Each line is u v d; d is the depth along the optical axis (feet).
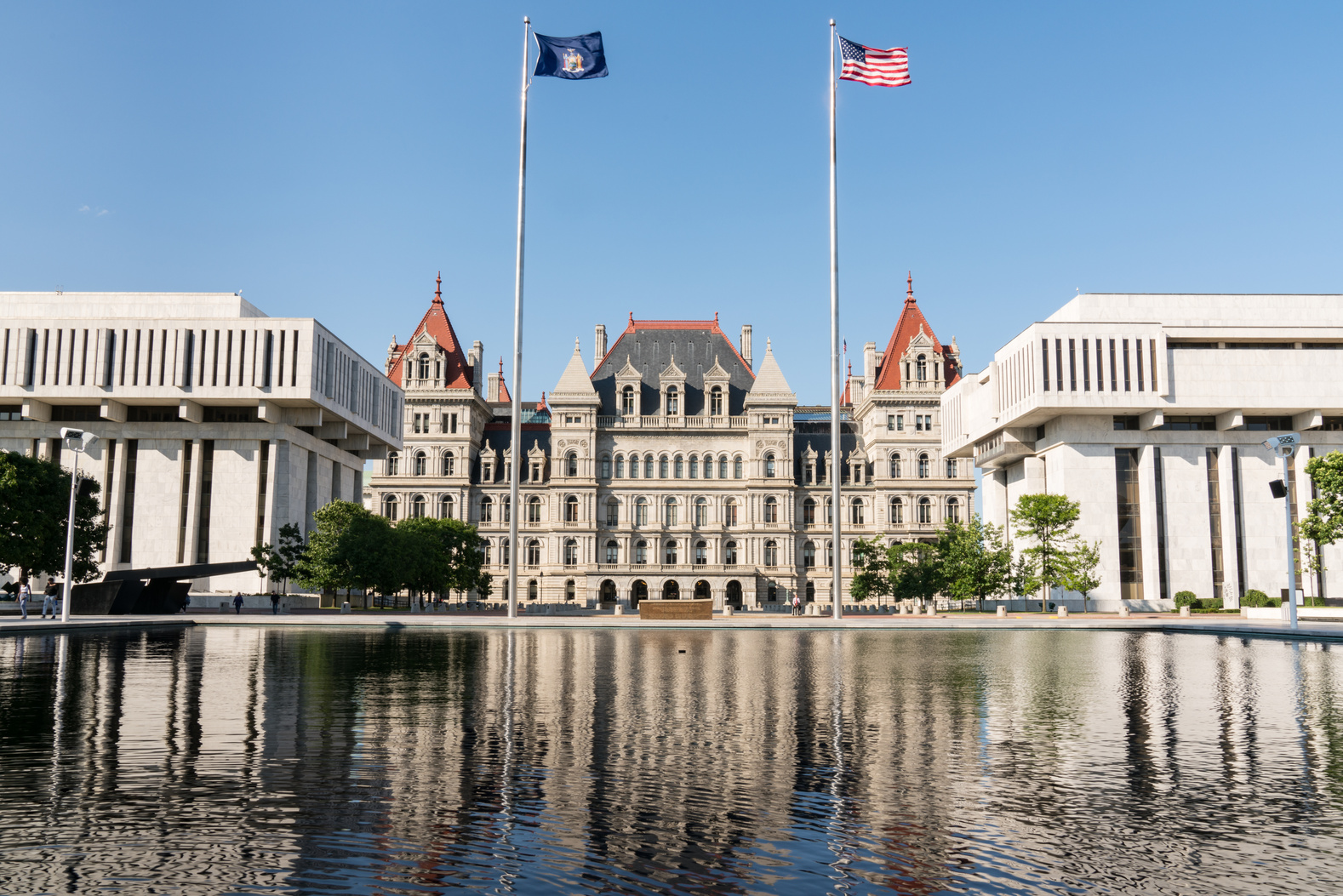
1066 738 63.67
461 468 437.58
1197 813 44.55
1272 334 339.16
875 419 439.22
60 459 334.65
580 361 440.04
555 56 232.94
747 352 484.74
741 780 50.83
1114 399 330.75
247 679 97.30
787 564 428.15
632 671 108.68
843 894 34.04
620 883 35.04
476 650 142.31
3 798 46.24
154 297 355.77
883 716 73.46
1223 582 333.62
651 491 435.94
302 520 350.64
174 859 37.14
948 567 305.53
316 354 329.93
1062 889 34.58
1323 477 260.83
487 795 47.47
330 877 35.32
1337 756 57.72
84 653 127.54
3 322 323.98
